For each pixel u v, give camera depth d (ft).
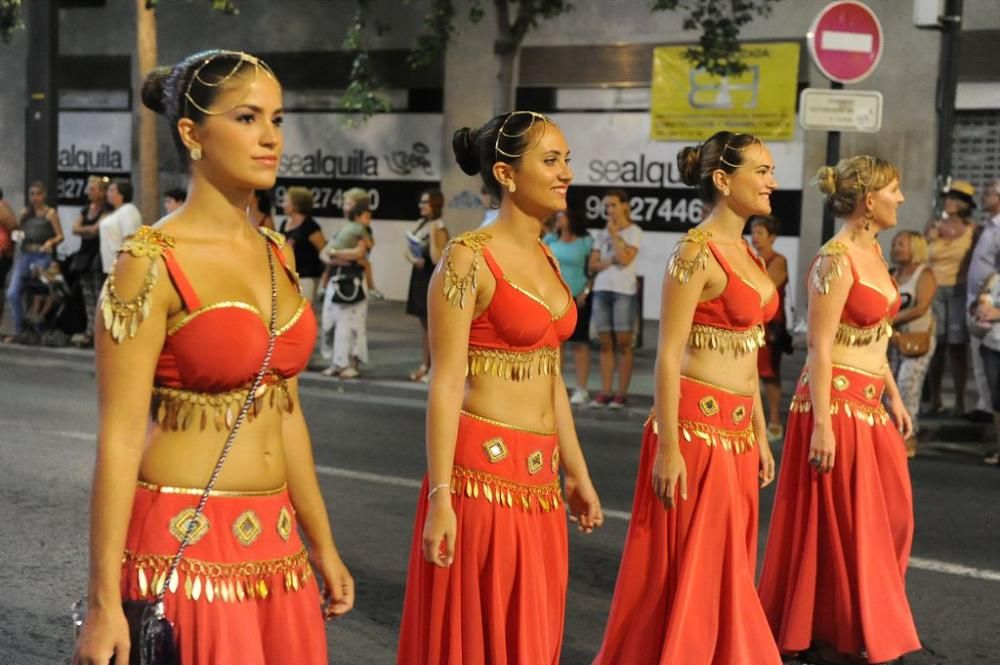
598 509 16.71
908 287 40.24
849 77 40.65
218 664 11.30
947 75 46.52
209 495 11.44
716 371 18.51
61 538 27.50
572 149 79.36
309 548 12.82
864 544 21.07
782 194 73.41
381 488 33.35
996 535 30.19
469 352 15.38
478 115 81.71
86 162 94.89
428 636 15.55
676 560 18.37
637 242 46.60
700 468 18.38
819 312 21.15
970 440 43.75
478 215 82.43
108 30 93.30
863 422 21.40
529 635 15.35
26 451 36.86
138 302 11.05
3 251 63.87
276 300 11.75
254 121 11.48
